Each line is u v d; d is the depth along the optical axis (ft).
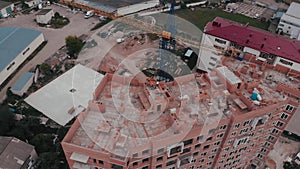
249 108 166.91
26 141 261.85
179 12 508.53
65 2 509.35
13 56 356.38
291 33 461.78
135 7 497.87
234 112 163.02
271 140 213.87
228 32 315.58
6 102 310.65
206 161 183.83
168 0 533.96
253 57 214.07
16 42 377.91
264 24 489.26
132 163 137.18
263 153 227.40
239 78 183.52
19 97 318.86
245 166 228.22
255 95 170.60
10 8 479.82
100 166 132.57
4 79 342.03
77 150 127.13
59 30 446.19
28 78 334.24
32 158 237.66
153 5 517.96
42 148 249.55
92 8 490.08
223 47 320.91
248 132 179.52
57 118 278.67
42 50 402.72
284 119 195.00
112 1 505.25
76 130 135.03
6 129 264.72
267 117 173.99
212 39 323.98
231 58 216.74
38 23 457.68
